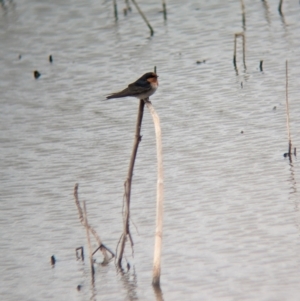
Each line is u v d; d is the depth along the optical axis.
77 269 14.35
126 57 25.09
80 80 23.77
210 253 14.13
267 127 19.36
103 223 15.80
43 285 13.92
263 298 12.54
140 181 17.36
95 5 29.23
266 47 24.59
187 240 14.65
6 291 13.79
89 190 17.34
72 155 19.23
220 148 18.53
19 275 14.30
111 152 19.09
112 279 13.86
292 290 12.70
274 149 18.19
